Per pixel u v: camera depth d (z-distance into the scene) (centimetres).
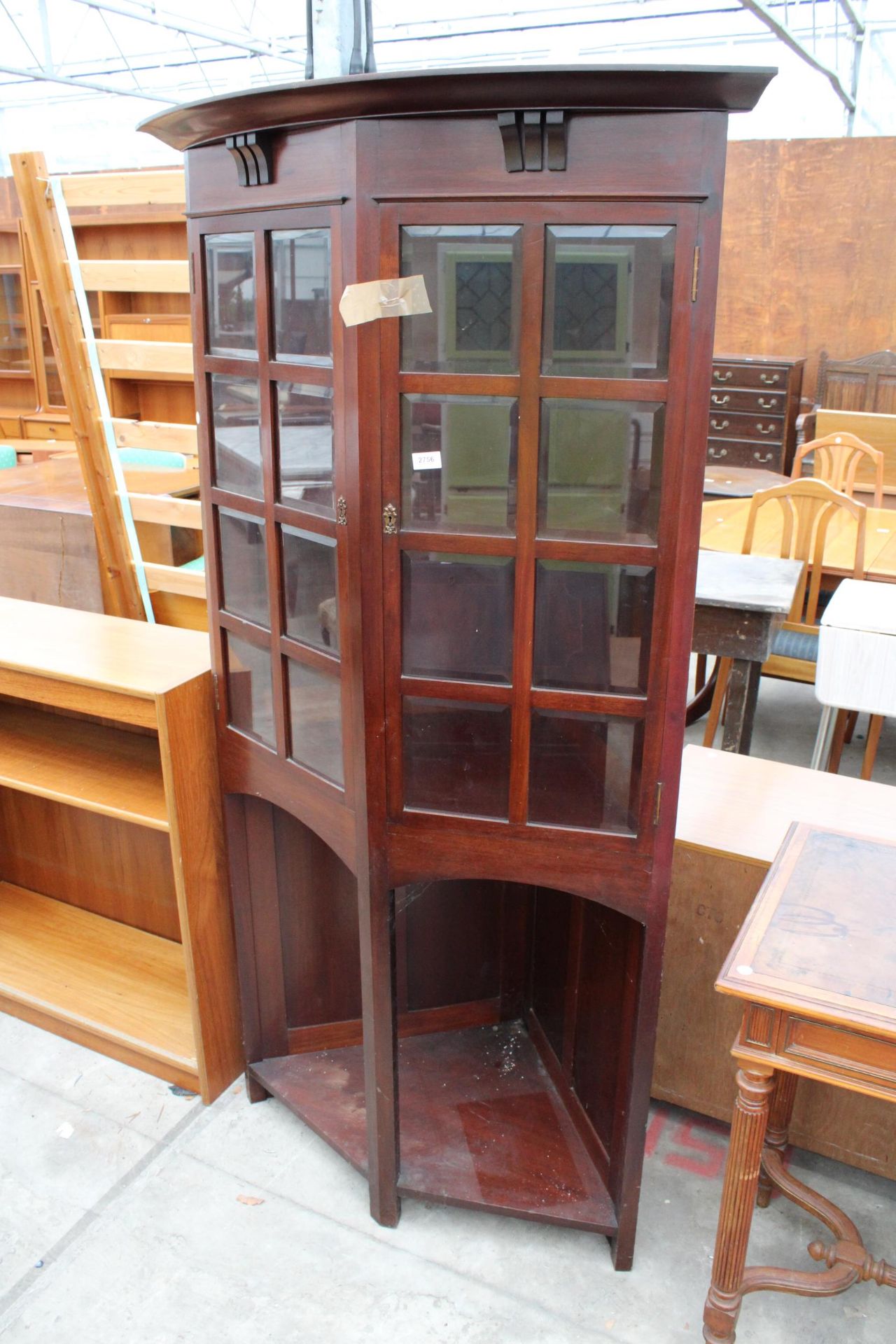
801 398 683
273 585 164
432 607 145
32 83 1060
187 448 222
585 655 144
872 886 154
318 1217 186
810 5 734
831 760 331
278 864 199
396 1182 181
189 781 191
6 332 634
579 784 150
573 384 131
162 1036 219
